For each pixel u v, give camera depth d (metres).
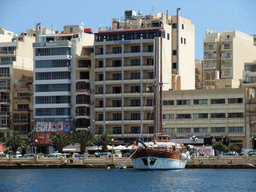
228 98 193.12
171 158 149.12
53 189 118.88
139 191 113.25
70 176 143.25
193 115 196.38
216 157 158.25
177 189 114.88
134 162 151.12
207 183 123.12
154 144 149.38
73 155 175.25
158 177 134.62
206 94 195.50
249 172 146.12
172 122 198.00
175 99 198.50
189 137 194.75
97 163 167.00
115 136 199.38
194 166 158.50
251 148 189.88
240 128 191.62
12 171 161.25
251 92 196.62
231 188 115.69
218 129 193.25
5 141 194.88
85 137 188.88
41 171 159.75
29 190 117.81
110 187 119.62
